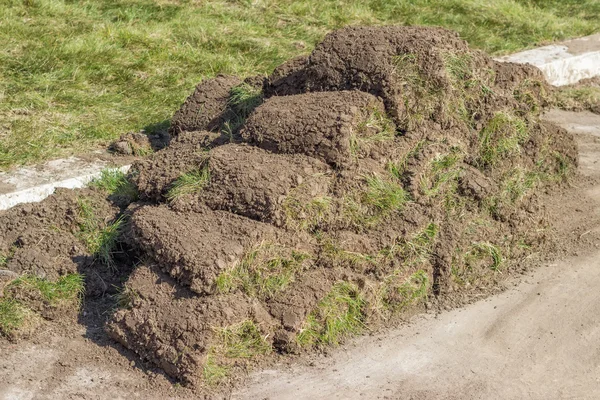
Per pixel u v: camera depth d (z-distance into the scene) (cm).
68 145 698
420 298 535
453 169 568
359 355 487
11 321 491
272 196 490
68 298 514
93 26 939
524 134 632
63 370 466
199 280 463
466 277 553
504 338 505
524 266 587
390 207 530
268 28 1006
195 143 587
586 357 488
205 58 892
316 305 492
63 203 564
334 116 528
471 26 1069
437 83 564
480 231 564
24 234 542
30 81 796
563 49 1012
